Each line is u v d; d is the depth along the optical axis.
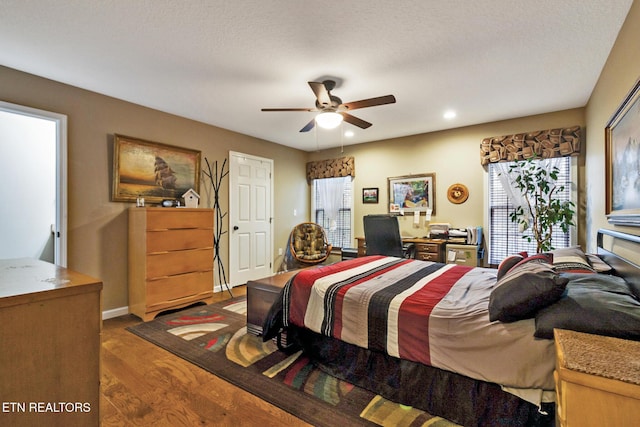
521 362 1.45
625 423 0.95
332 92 3.19
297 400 1.89
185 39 2.25
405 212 4.98
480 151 4.27
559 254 2.54
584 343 1.19
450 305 1.80
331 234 5.94
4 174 3.72
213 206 4.48
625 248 1.99
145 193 3.65
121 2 1.85
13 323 0.86
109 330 2.99
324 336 2.26
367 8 1.90
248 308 2.88
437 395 1.72
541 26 2.07
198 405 1.84
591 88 3.09
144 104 3.61
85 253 3.19
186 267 3.59
